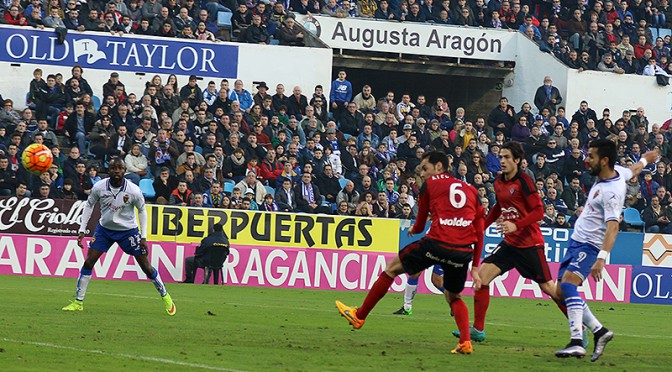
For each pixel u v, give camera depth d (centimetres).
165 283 5716
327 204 6650
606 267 6319
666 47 9169
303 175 6531
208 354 2556
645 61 8919
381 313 4294
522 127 7644
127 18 7575
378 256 6062
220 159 6606
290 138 7056
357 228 6044
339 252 6019
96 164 6588
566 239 6294
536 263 3044
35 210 5725
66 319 3316
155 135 6594
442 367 2467
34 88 6806
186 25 7738
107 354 2489
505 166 3022
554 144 7556
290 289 5797
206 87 7688
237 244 5897
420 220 2809
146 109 6744
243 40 7888
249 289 5578
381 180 6925
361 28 8475
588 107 8325
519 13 8931
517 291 6191
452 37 8662
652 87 8675
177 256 5831
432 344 3003
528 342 3219
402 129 7569
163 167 6209
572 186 7244
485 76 8856
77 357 2420
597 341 2681
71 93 6869
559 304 3062
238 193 6181
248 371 2281
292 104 7312
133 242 3631
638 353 3031
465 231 2742
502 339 3288
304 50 7900
